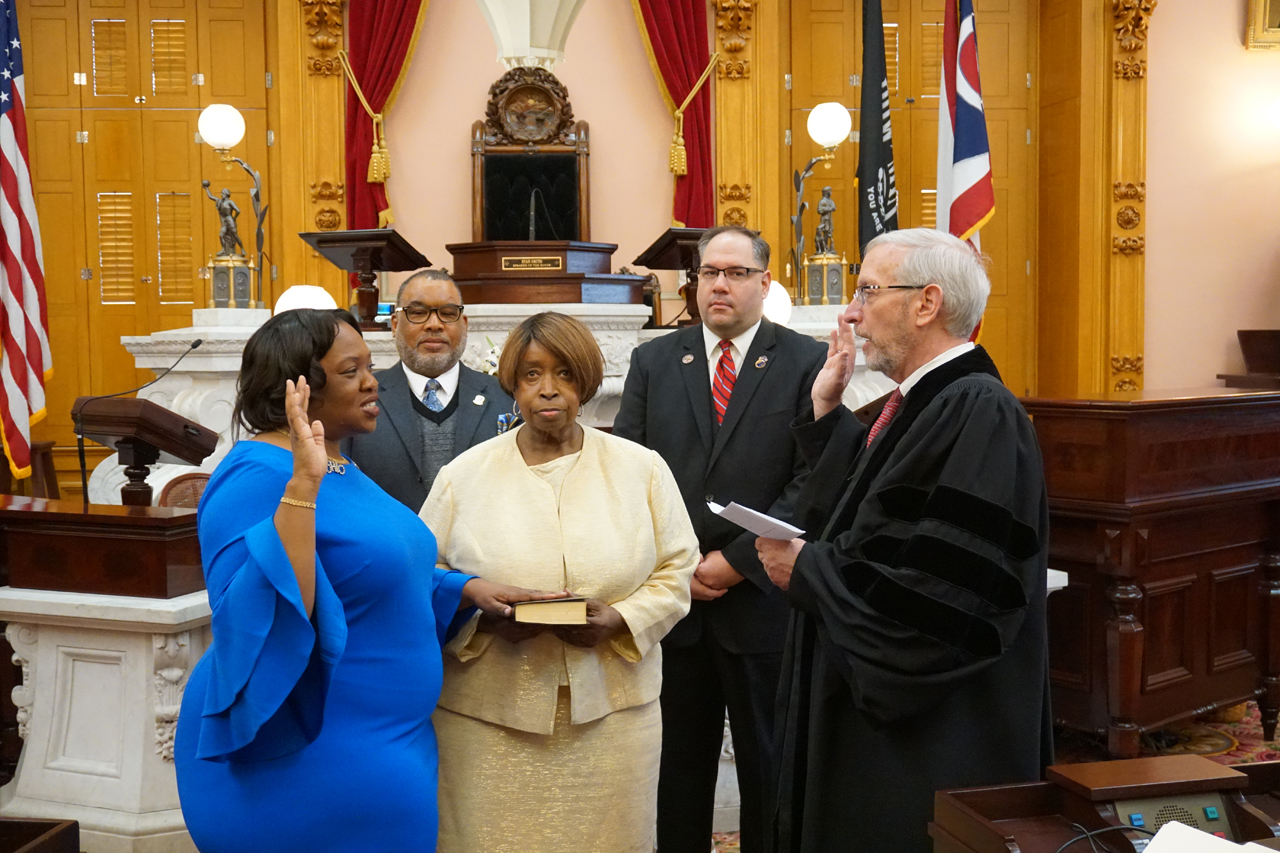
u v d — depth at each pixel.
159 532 2.76
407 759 1.79
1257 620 3.99
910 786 1.84
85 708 2.86
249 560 1.58
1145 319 9.38
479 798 1.98
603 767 2.00
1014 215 9.80
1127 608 3.49
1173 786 1.54
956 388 1.90
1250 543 3.94
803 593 1.92
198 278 9.16
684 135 8.95
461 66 8.91
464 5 8.91
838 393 2.27
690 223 8.97
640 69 9.05
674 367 2.76
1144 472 3.47
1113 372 9.28
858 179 7.18
